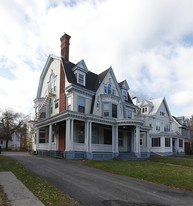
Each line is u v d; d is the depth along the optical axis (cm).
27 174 910
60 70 2170
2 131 4206
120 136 2445
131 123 1962
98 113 2070
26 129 4466
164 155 2902
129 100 2802
